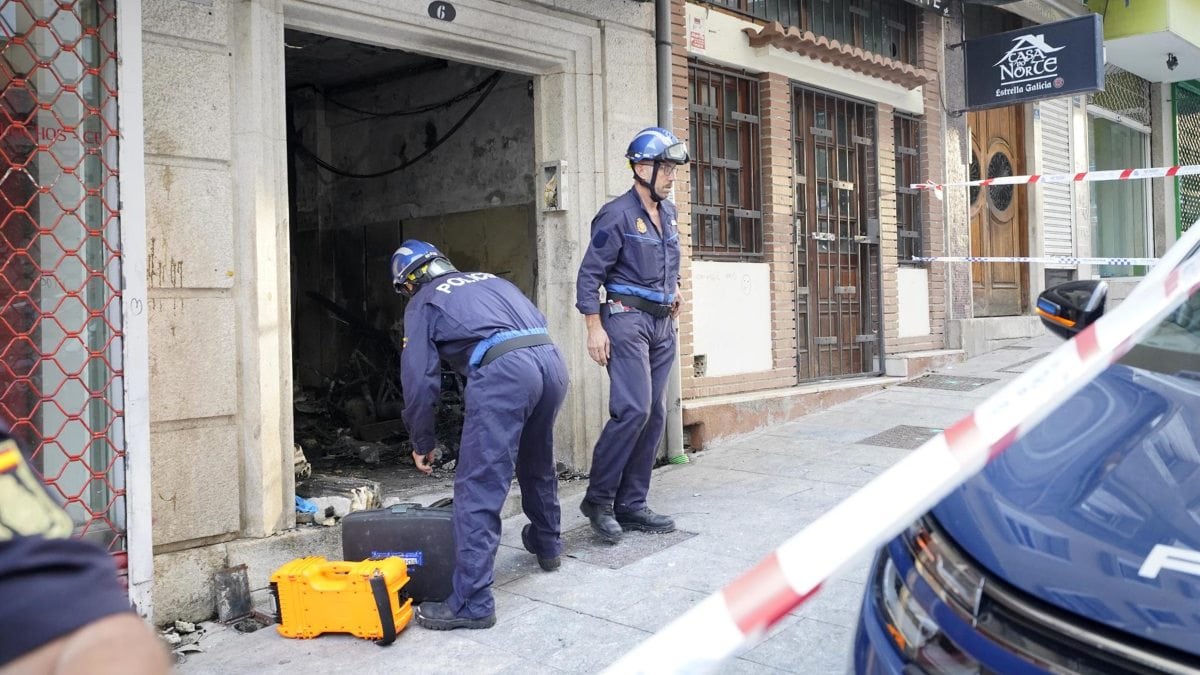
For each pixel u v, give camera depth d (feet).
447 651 11.65
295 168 26.89
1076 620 4.65
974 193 33.22
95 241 12.16
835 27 26.58
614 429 15.20
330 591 12.02
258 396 13.69
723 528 15.96
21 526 2.93
